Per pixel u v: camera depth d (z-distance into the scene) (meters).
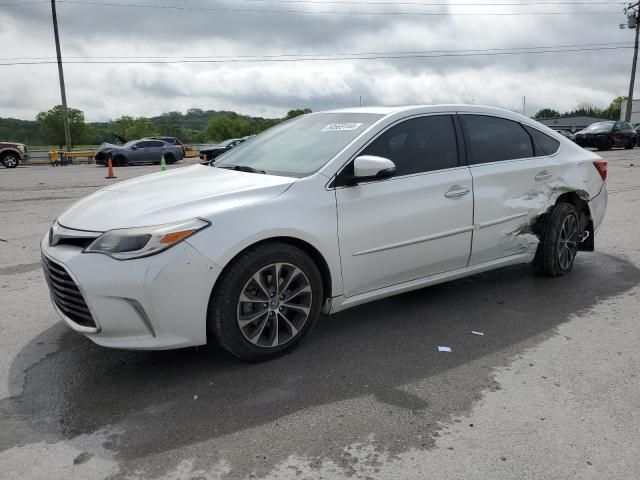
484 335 3.97
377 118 4.11
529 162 4.80
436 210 4.10
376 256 3.87
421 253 4.10
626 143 27.67
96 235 3.17
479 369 3.45
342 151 3.80
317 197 3.59
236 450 2.63
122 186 4.00
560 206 5.07
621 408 2.98
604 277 5.30
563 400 3.06
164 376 3.38
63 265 3.14
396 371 3.43
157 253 3.06
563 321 4.22
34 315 4.45
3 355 3.71
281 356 3.62
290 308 3.59
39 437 2.76
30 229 8.10
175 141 30.69
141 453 2.62
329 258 3.64
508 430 2.78
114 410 3.00
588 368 3.45
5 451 2.64
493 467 2.50
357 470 2.48
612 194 10.59
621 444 2.66
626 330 4.03
